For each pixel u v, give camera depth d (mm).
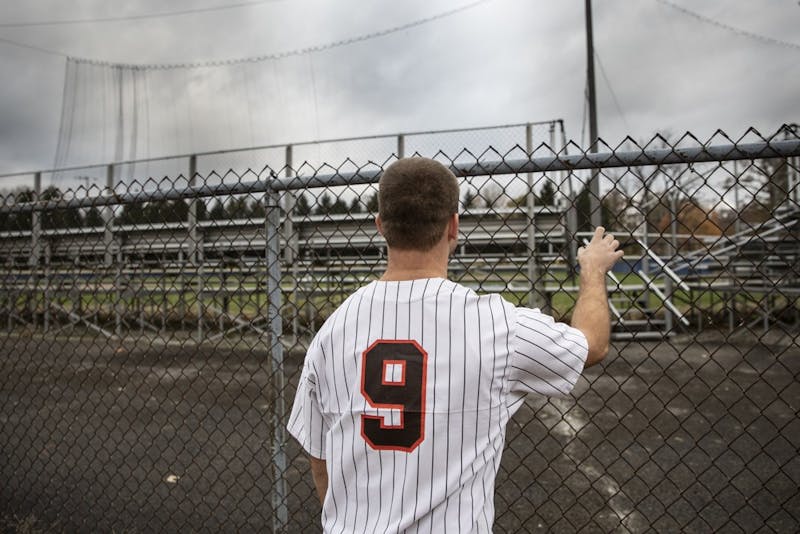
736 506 3205
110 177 10234
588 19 13453
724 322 9070
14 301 4609
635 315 9359
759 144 1741
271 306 2281
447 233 1338
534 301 7219
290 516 3186
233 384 6406
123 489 3602
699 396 5656
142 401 5816
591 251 1485
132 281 5176
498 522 3100
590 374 6664
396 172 1302
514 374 1233
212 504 3344
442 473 1171
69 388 6340
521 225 7125
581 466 3873
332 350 1320
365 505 1207
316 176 2188
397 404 1206
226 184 2320
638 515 3131
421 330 1239
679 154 1807
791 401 5410
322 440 1382
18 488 3615
